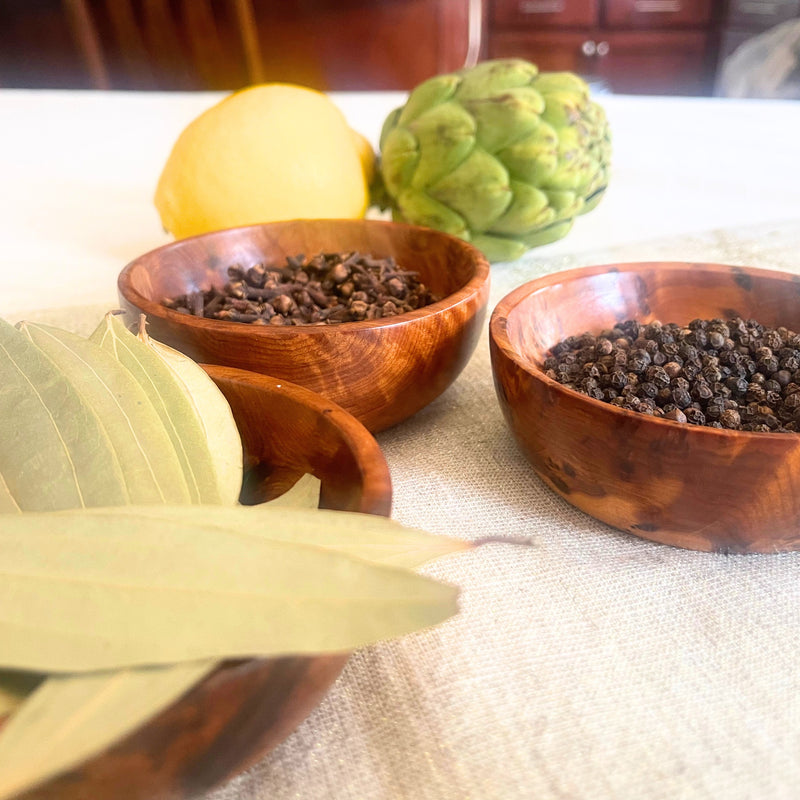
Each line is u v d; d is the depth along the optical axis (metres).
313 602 0.10
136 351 0.16
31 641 0.10
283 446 0.17
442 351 0.20
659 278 0.23
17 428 0.15
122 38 0.92
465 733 0.13
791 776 0.12
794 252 0.30
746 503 0.15
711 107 0.57
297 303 0.24
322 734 0.13
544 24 1.11
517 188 0.29
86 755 0.08
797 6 1.04
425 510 0.19
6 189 0.42
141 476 0.14
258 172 0.29
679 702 0.13
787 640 0.15
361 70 1.03
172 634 0.10
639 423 0.15
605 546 0.17
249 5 0.93
